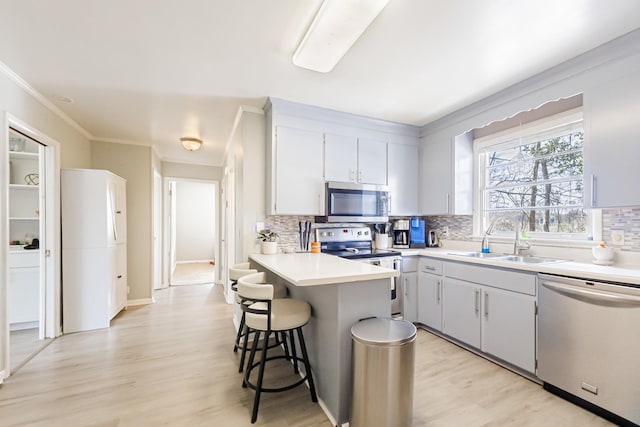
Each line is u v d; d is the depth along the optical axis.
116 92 2.64
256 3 1.55
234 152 3.66
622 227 2.14
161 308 3.97
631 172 1.83
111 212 3.41
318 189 3.06
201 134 3.90
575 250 2.37
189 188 8.45
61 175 3.10
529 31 1.78
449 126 3.26
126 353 2.60
